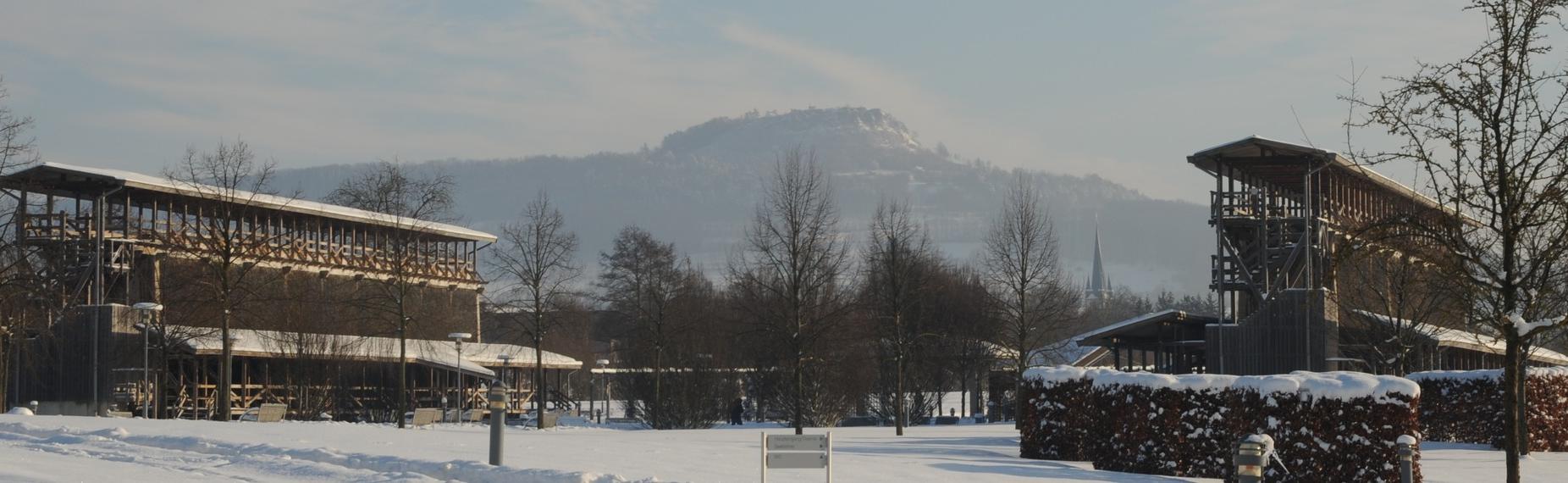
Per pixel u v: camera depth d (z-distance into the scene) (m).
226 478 27.14
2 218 81.56
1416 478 31.69
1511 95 27.78
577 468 28.17
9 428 38.69
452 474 27.83
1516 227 27.89
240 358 88.19
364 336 91.12
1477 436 53.56
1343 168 76.62
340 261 101.12
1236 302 82.00
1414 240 31.33
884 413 102.88
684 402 94.75
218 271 70.69
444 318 113.38
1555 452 52.72
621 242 157.88
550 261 81.94
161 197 89.94
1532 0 27.50
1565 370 54.22
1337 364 76.62
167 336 80.81
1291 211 84.75
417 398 98.50
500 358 96.44
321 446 32.81
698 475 27.92
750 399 118.50
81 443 34.84
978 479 30.72
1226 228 81.38
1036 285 81.25
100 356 80.94
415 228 79.56
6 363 76.69
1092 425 40.22
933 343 110.19
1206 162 80.94
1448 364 87.56
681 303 125.81
